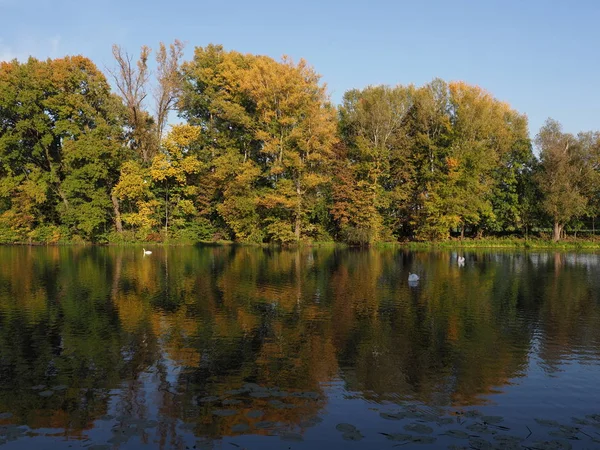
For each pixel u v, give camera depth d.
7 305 19.84
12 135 52.50
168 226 57.81
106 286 24.58
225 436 8.88
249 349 14.06
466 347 14.44
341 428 9.20
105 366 12.53
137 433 8.97
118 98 54.31
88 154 51.69
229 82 56.62
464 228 64.31
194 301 20.83
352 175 55.75
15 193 54.72
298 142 52.19
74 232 56.81
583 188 57.66
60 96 52.44
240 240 56.25
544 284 26.28
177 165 55.78
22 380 11.56
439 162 56.81
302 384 11.42
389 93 59.03
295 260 38.28
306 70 53.94
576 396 10.81
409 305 20.31
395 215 60.09
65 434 8.94
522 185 61.16
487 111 55.88
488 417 9.72
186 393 10.82
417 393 10.93
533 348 14.37
